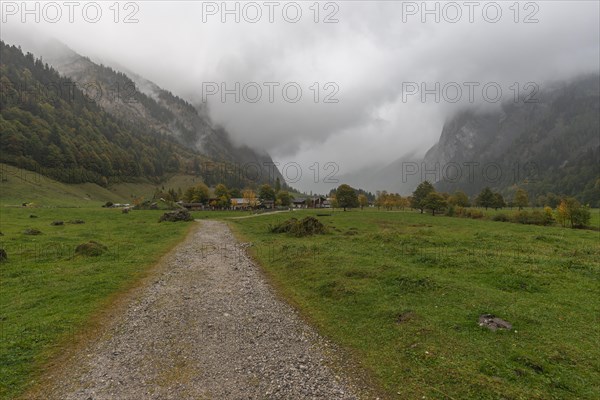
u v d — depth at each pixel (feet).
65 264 89.97
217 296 66.49
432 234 151.23
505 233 158.30
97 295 64.64
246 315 56.29
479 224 239.50
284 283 75.05
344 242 122.42
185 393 34.47
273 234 164.55
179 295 66.95
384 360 39.88
